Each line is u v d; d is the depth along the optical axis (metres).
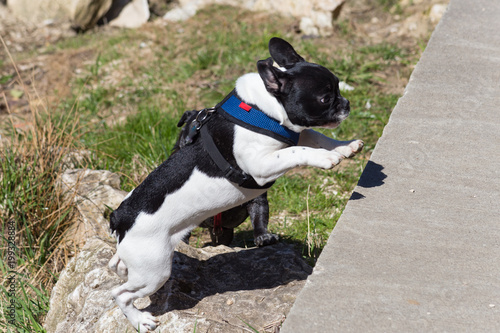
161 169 3.03
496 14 5.44
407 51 7.80
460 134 3.72
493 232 2.90
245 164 2.87
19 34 11.05
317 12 8.91
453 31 5.15
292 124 2.88
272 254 3.72
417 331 2.35
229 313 3.16
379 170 3.44
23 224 4.66
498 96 4.12
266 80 2.76
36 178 4.83
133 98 7.53
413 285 2.58
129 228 3.00
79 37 10.77
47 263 4.47
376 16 9.26
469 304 2.47
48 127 5.32
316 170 5.61
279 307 3.15
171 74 8.01
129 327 3.19
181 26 9.80
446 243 2.84
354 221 3.02
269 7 9.77
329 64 7.39
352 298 2.52
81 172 5.13
